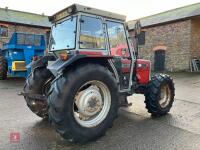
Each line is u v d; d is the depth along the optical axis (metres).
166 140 3.48
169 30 16.41
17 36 10.60
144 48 18.42
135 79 4.56
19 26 19.06
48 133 3.78
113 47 4.09
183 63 15.48
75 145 3.33
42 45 11.38
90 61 3.58
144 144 3.34
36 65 4.18
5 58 11.01
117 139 3.53
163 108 4.70
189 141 3.44
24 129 3.96
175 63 16.03
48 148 3.23
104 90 3.61
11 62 10.54
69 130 3.17
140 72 4.67
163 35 16.84
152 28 17.70
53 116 3.13
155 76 4.85
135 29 4.42
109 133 3.78
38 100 4.02
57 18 4.14
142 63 4.70
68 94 3.15
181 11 17.61
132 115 4.77
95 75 3.42
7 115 4.78
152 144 3.34
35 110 4.25
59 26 4.12
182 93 7.49
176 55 15.95
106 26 3.97
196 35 15.41
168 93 4.88
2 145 3.32
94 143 3.39
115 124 4.21
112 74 3.85
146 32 18.25
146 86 4.68
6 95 6.97
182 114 4.87
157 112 4.61
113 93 3.66
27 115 4.77
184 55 15.41
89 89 3.50
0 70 10.88
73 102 3.23
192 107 5.49
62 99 3.11
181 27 15.57
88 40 3.71
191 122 4.32
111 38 4.07
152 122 4.32
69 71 3.29
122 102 4.21
